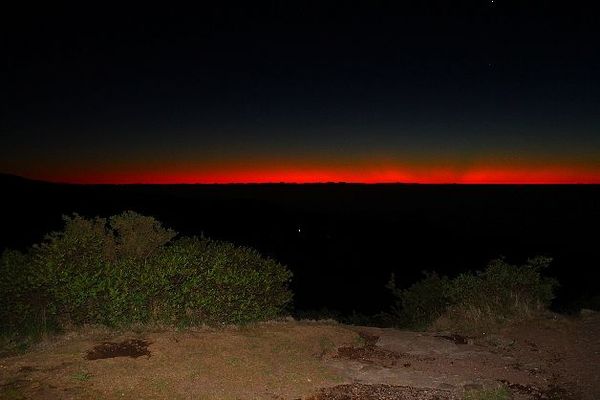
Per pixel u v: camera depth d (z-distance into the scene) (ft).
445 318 33.30
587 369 23.72
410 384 21.02
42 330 25.49
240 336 24.97
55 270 25.44
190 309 27.20
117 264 27.02
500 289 32.99
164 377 19.89
